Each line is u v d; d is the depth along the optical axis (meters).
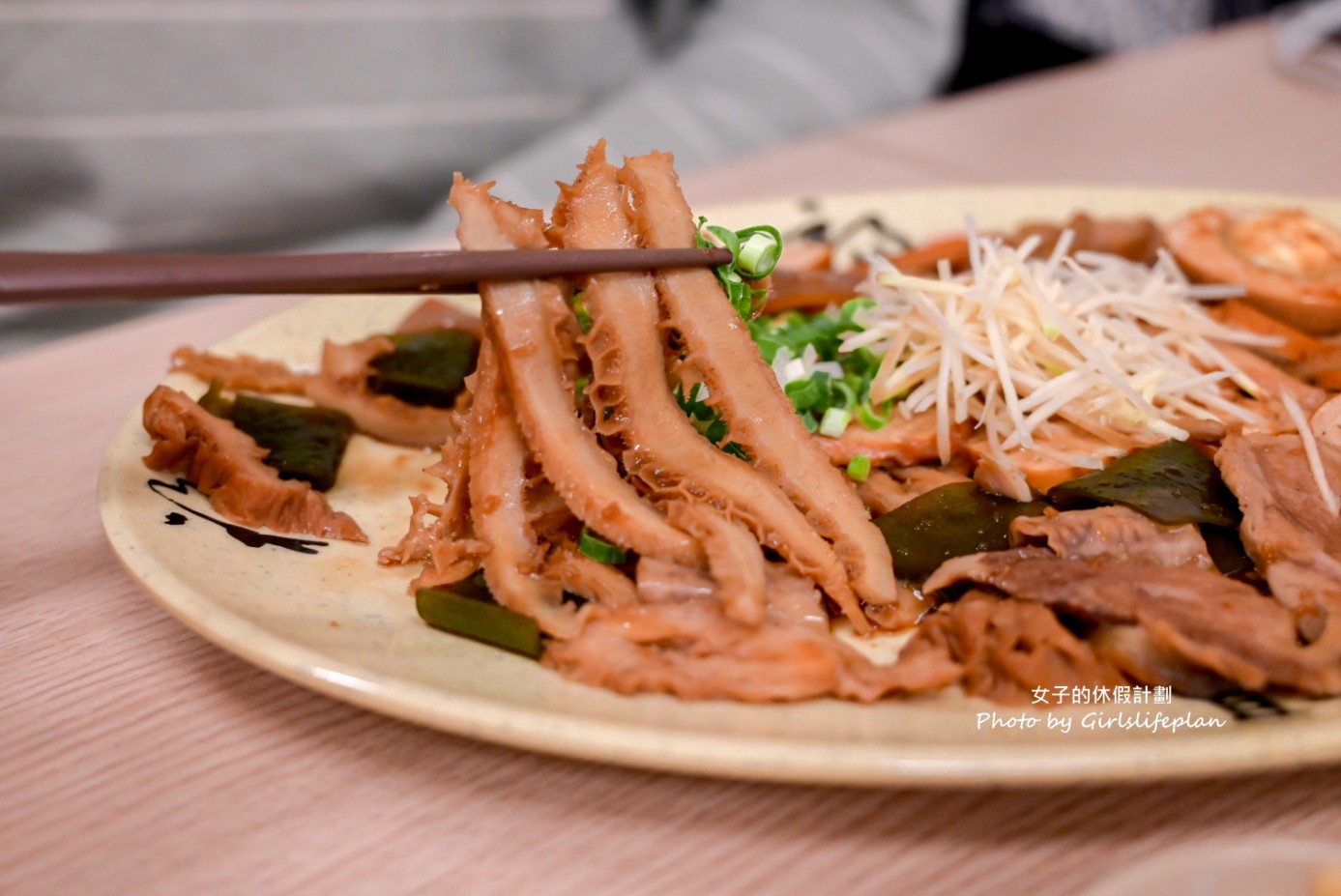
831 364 0.46
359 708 0.37
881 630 0.39
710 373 0.39
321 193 0.77
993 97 0.78
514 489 0.38
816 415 0.45
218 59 0.71
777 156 0.69
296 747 0.36
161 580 0.37
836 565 0.39
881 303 0.47
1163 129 0.71
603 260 0.38
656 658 0.36
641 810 0.35
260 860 0.34
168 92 0.70
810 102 0.82
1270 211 0.51
